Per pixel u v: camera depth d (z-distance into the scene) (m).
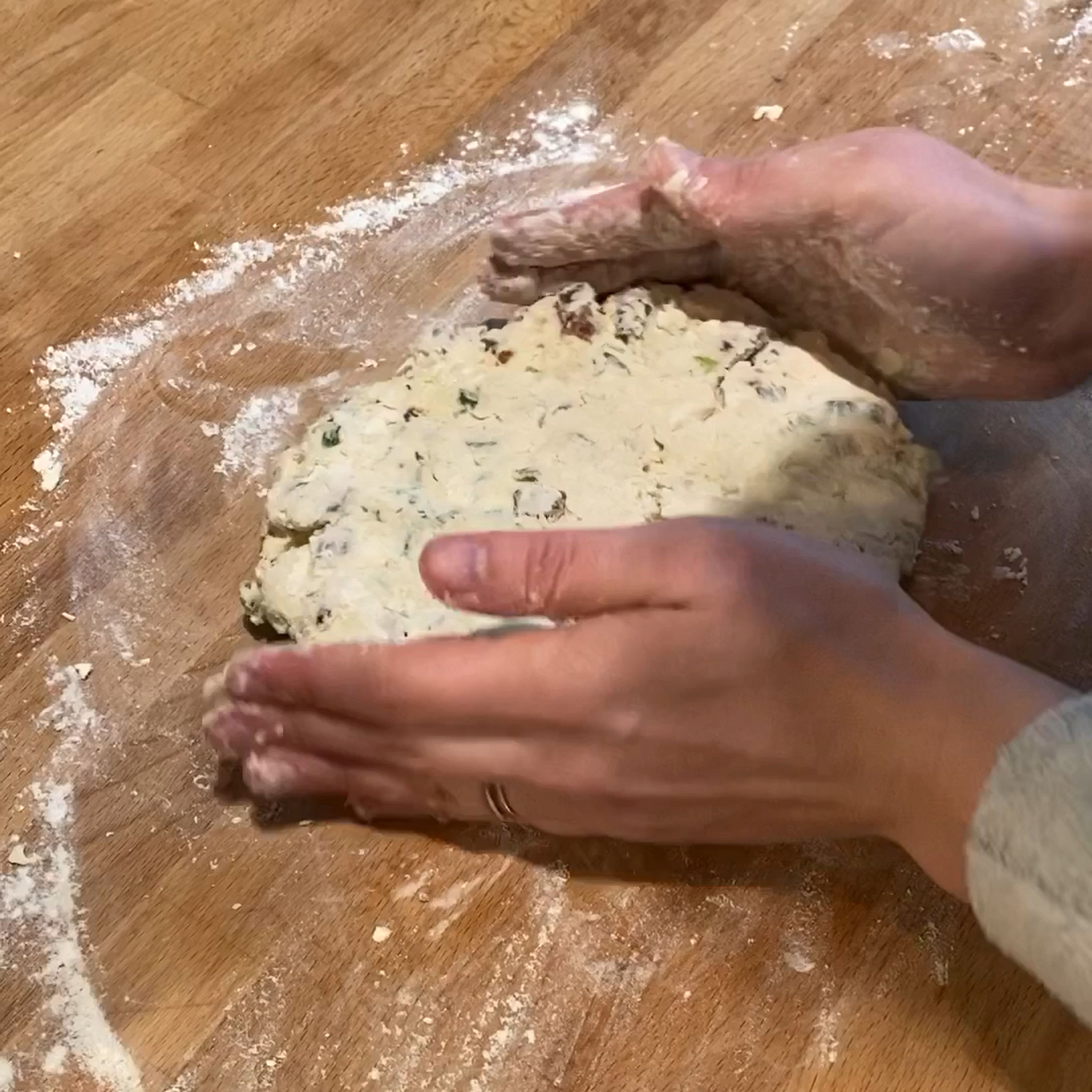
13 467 0.48
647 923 0.42
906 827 0.37
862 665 0.37
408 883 0.43
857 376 0.47
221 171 0.54
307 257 0.52
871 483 0.45
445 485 0.45
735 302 0.47
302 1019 0.41
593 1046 0.41
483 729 0.39
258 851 0.43
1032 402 0.49
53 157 0.54
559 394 0.46
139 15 0.57
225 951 0.42
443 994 0.41
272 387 0.50
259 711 0.41
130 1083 0.40
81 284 0.51
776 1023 0.41
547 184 0.54
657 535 0.38
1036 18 0.57
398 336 0.51
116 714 0.45
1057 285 0.43
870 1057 0.40
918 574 0.46
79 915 0.42
